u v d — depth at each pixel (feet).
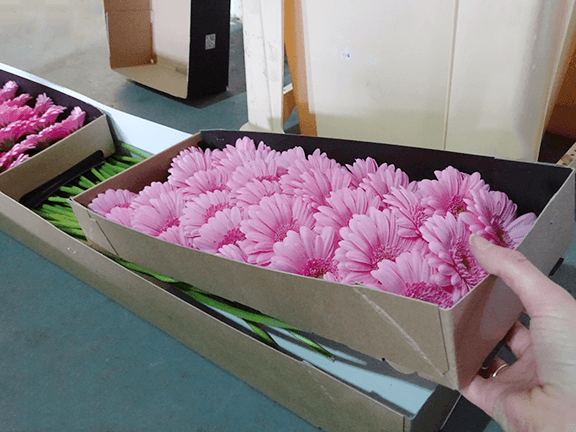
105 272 2.80
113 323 2.97
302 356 2.45
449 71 2.73
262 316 2.48
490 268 1.69
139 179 3.06
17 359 2.78
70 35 7.16
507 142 2.78
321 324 1.97
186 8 5.09
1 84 5.05
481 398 1.86
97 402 2.53
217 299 2.70
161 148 3.98
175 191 2.74
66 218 3.51
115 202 2.79
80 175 4.06
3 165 3.82
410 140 3.28
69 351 2.81
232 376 2.62
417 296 1.80
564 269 2.87
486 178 2.41
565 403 1.55
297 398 2.22
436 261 1.81
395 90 3.12
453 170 2.28
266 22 3.35
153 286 2.45
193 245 2.44
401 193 2.14
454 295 1.82
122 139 4.25
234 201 2.55
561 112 3.81
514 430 1.75
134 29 5.45
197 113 4.97
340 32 3.14
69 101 4.38
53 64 6.25
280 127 3.84
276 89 3.64
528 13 2.34
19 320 3.01
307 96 3.67
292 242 2.02
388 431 1.91
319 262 2.04
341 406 2.01
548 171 2.12
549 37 2.39
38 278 3.32
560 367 1.56
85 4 8.40
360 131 3.49
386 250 1.97
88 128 3.94
